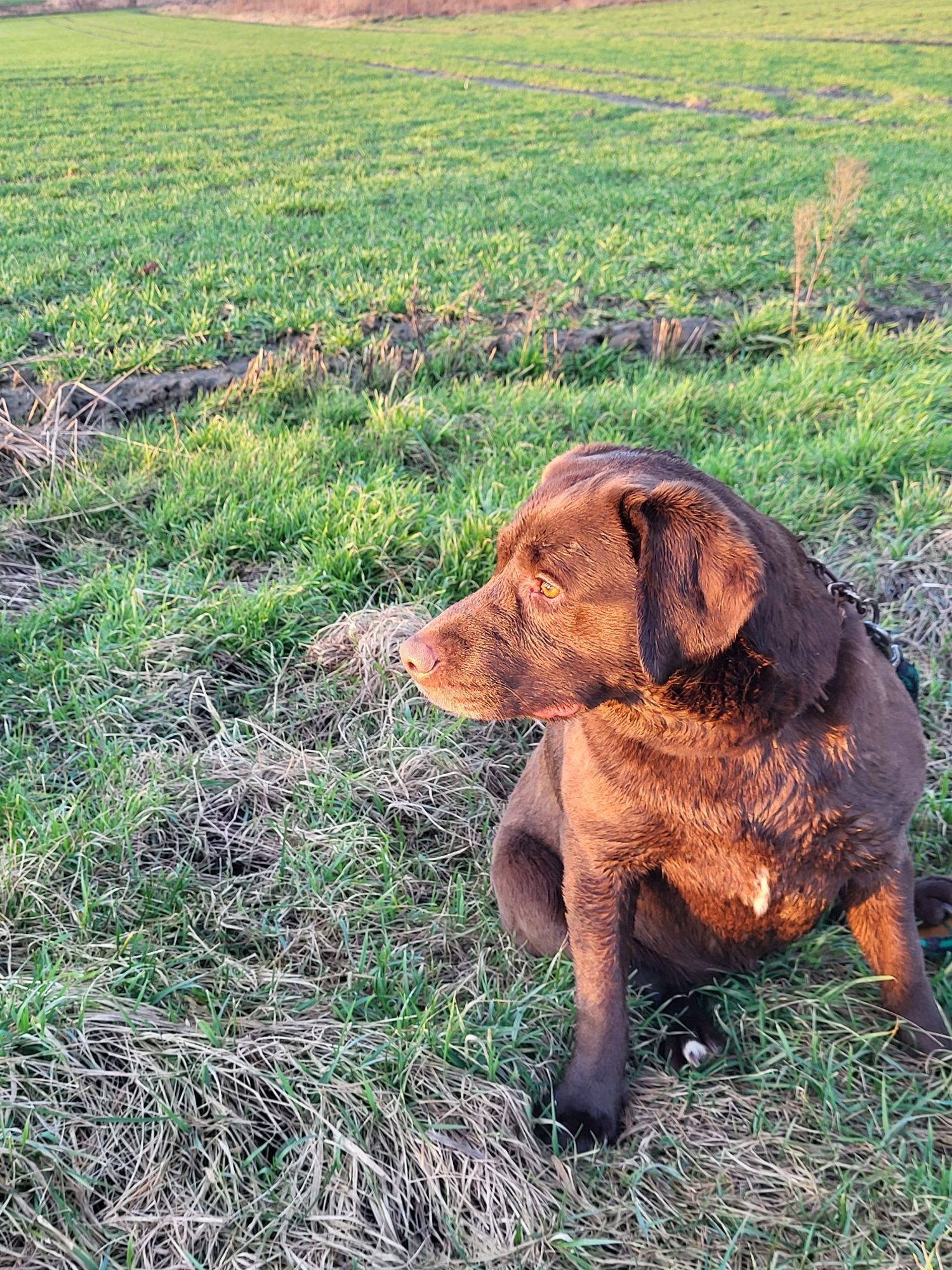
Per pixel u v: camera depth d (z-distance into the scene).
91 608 1.42
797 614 0.75
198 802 1.10
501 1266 0.71
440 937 0.96
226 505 1.63
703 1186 0.76
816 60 10.14
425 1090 0.79
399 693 1.25
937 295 2.93
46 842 0.99
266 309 2.72
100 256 3.46
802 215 2.60
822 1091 0.81
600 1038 0.81
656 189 4.43
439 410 2.04
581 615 0.76
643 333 2.56
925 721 1.22
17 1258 0.67
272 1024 0.83
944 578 1.44
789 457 1.78
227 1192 0.72
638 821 0.79
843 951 0.93
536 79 9.72
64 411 2.10
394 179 4.88
